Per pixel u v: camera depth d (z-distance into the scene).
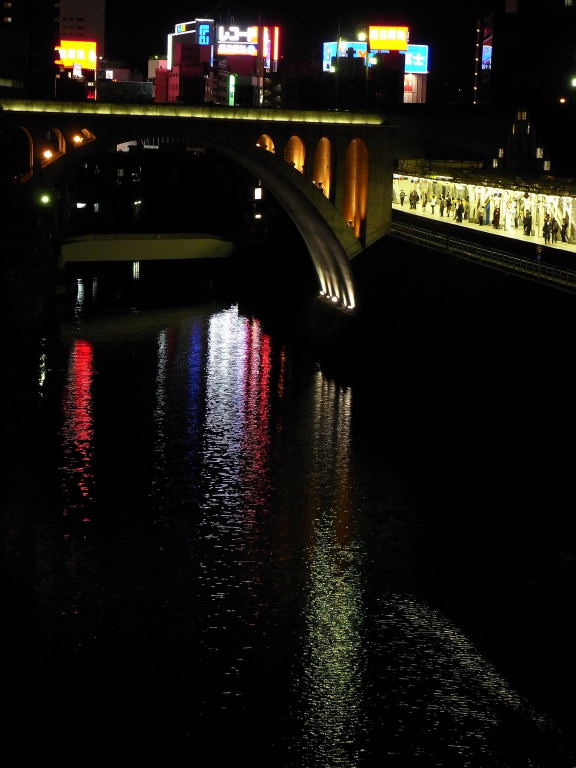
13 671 36.22
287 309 98.94
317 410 64.38
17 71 153.62
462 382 65.12
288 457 55.81
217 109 82.81
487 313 67.94
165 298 104.94
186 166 160.25
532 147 92.88
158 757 32.47
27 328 85.94
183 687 35.59
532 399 59.31
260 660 37.28
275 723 34.03
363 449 57.19
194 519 47.91
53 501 49.62
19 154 83.94
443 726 34.03
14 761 32.22
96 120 81.12
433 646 38.25
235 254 124.00
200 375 72.88
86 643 37.94
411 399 66.62
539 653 37.72
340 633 38.81
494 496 50.53
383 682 36.16
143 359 77.38
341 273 89.50
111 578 42.47
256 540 45.91
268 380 71.81
